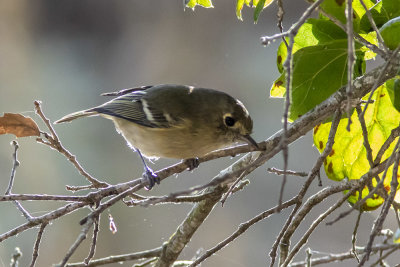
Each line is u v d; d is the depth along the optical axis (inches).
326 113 211.0
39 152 711.1
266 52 917.8
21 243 571.2
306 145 665.0
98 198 205.8
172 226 591.2
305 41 230.7
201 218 247.1
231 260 571.5
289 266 260.7
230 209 624.7
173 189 653.3
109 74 984.3
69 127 783.7
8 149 708.0
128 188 209.0
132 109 284.5
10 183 220.1
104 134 765.3
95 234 204.2
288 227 220.7
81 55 1030.4
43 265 559.2
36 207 632.4
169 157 284.5
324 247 567.5
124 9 1045.2
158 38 1000.2
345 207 584.1
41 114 227.8
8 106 874.1
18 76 959.6
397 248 215.9
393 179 178.2
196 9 983.0
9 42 1031.0
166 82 943.0
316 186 622.5
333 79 222.7
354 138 232.7
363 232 573.6
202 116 267.3
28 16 1057.5
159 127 271.0
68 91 926.4
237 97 851.4
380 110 230.7
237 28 957.8
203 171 668.7
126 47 1024.2
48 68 994.1
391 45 196.2
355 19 213.0
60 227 588.7
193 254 581.9
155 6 1021.8
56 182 673.0
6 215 596.7
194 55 955.3
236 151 218.8
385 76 202.5
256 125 755.4
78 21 1056.2
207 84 913.5
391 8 209.2
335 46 219.3
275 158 654.5
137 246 577.0
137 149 298.8
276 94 232.1
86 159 711.7
